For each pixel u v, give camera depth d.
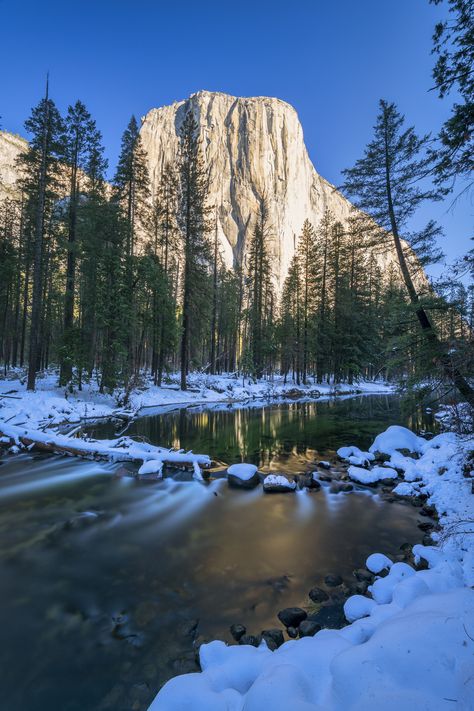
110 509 6.80
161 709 2.33
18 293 30.48
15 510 6.61
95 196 21.27
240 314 46.28
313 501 7.46
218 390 29.88
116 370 19.80
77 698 2.84
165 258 29.02
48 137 18.12
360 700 1.97
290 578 4.61
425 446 10.84
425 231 13.34
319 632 3.16
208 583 4.48
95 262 20.66
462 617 2.52
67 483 8.10
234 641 3.46
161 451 10.41
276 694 2.09
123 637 3.51
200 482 8.45
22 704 2.80
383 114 14.39
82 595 4.18
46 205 22.81
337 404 26.73
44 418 13.95
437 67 6.07
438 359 6.18
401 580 3.93
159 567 4.85
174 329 26.77
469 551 4.62
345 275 36.25
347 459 10.59
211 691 2.43
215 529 6.10
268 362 44.50
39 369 30.16
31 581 4.45
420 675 2.07
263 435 14.76
